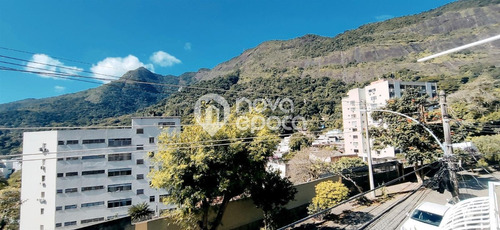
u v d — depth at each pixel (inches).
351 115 2196.1
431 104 620.1
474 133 1170.6
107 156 1434.5
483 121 1153.4
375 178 816.3
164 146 450.0
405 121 694.5
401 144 706.2
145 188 1465.3
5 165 2677.2
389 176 858.1
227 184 435.8
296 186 654.5
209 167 447.2
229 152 460.8
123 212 1409.9
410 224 390.9
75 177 1373.0
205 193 436.8
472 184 740.0
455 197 400.5
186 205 432.8
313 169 879.7
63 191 1349.7
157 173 466.0
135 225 453.7
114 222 450.6
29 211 1337.4
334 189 578.2
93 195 1384.1
